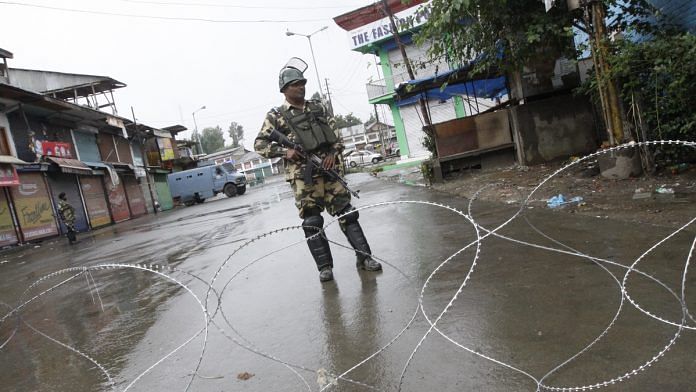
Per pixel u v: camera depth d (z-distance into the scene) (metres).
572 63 9.24
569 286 2.88
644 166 6.26
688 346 2.01
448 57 9.23
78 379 2.73
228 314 3.49
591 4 6.42
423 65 10.47
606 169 6.45
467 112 26.44
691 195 4.71
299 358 2.52
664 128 6.07
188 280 5.00
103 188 23.27
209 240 8.29
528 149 9.66
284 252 5.65
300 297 3.60
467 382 2.01
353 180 19.69
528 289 2.93
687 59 5.56
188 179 32.50
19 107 17.17
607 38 6.30
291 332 2.92
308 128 3.76
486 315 2.65
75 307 4.63
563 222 4.52
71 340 3.51
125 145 29.38
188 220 15.07
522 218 4.99
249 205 17.50
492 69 10.24
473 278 3.29
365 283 3.65
